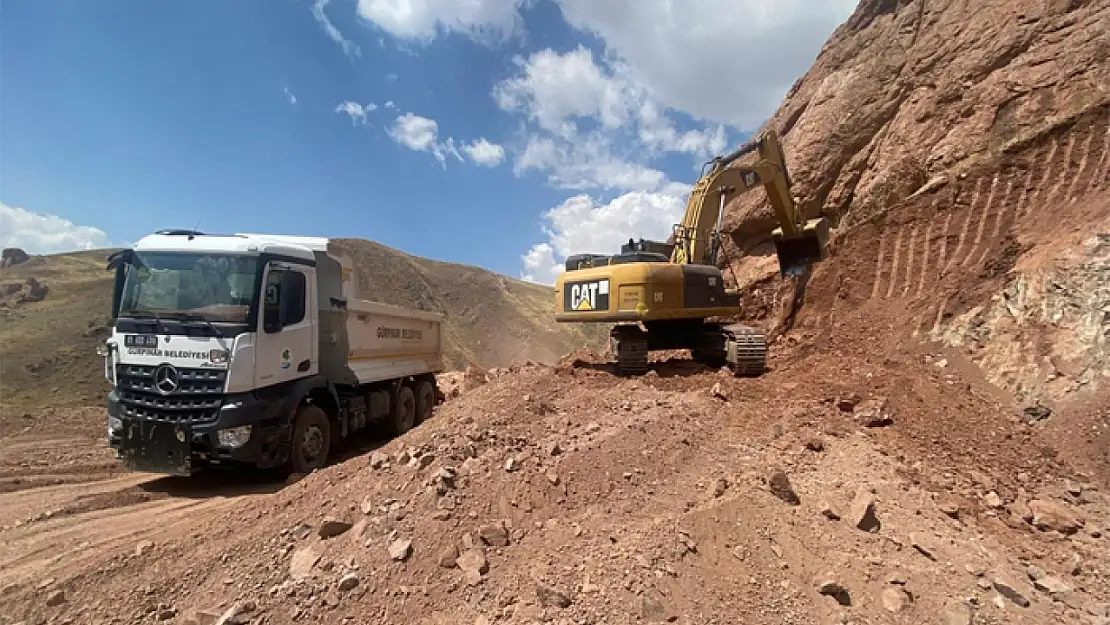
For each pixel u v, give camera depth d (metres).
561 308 10.07
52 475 7.82
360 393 9.09
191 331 6.75
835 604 3.95
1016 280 8.63
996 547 4.88
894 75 14.91
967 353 8.63
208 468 7.87
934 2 14.98
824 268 12.77
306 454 7.53
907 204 12.08
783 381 8.56
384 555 4.17
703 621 3.68
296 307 7.48
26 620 3.96
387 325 9.76
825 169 15.44
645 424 6.16
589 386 7.99
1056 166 10.27
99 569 4.44
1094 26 11.18
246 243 7.12
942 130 12.91
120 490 6.82
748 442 6.21
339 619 3.73
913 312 10.32
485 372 11.73
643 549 4.14
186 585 4.19
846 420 6.80
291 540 4.52
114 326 7.09
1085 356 7.19
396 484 4.96
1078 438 6.54
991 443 6.61
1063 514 5.35
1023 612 4.10
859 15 17.34
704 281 9.53
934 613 3.96
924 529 4.85
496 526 4.42
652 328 10.42
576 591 3.81
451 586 3.94
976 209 10.90
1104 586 4.54
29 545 5.18
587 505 4.89
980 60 12.81
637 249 10.23
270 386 7.12
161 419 6.64
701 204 10.58
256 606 3.84
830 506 4.97
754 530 4.54
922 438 6.60
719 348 9.93
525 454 5.45
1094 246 7.99
